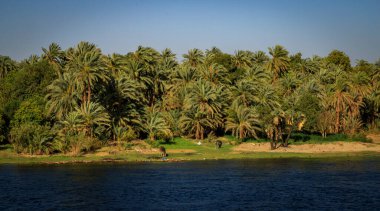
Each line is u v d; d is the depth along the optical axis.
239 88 95.62
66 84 79.19
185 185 45.47
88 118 75.94
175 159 66.44
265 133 91.38
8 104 80.75
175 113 95.12
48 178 49.53
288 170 56.00
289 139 91.75
